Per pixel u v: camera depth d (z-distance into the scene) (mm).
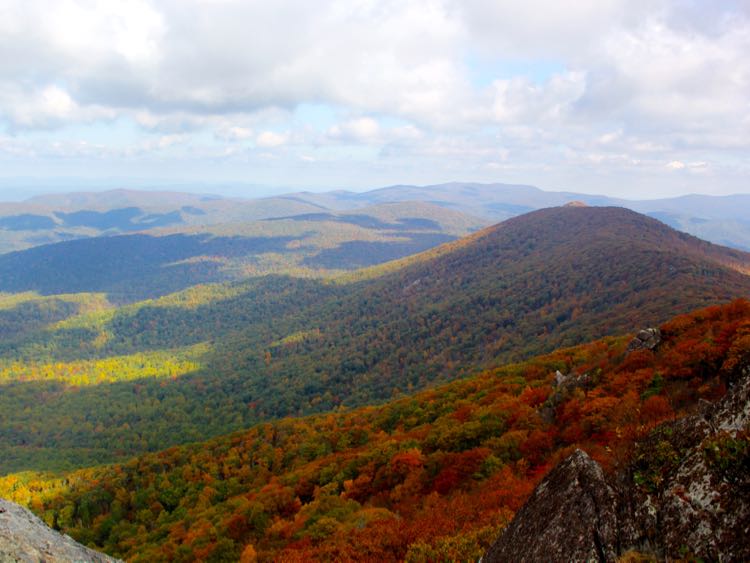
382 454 34969
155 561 33281
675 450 5836
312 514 27484
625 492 5758
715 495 4871
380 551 15344
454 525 14703
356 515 23078
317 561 16641
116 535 56938
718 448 5152
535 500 6738
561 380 32156
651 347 26172
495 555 6727
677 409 17297
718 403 5980
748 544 4242
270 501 36062
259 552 24359
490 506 15453
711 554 4473
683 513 4973
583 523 5578
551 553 5637
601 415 20547
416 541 14320
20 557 5578
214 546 30016
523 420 27484
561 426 23781
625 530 5293
